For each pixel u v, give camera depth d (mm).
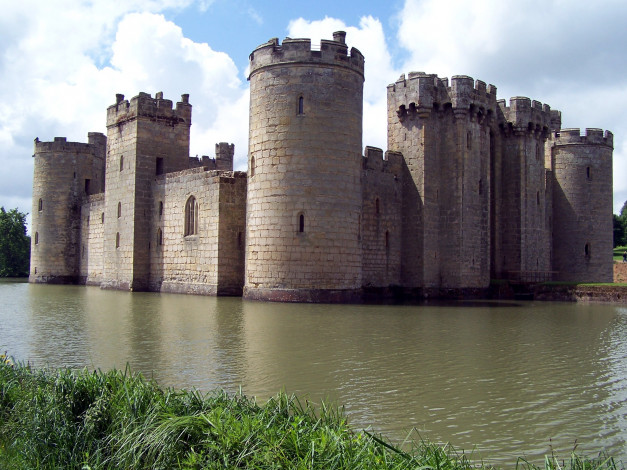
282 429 10125
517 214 51781
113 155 54312
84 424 11320
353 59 40000
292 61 38812
